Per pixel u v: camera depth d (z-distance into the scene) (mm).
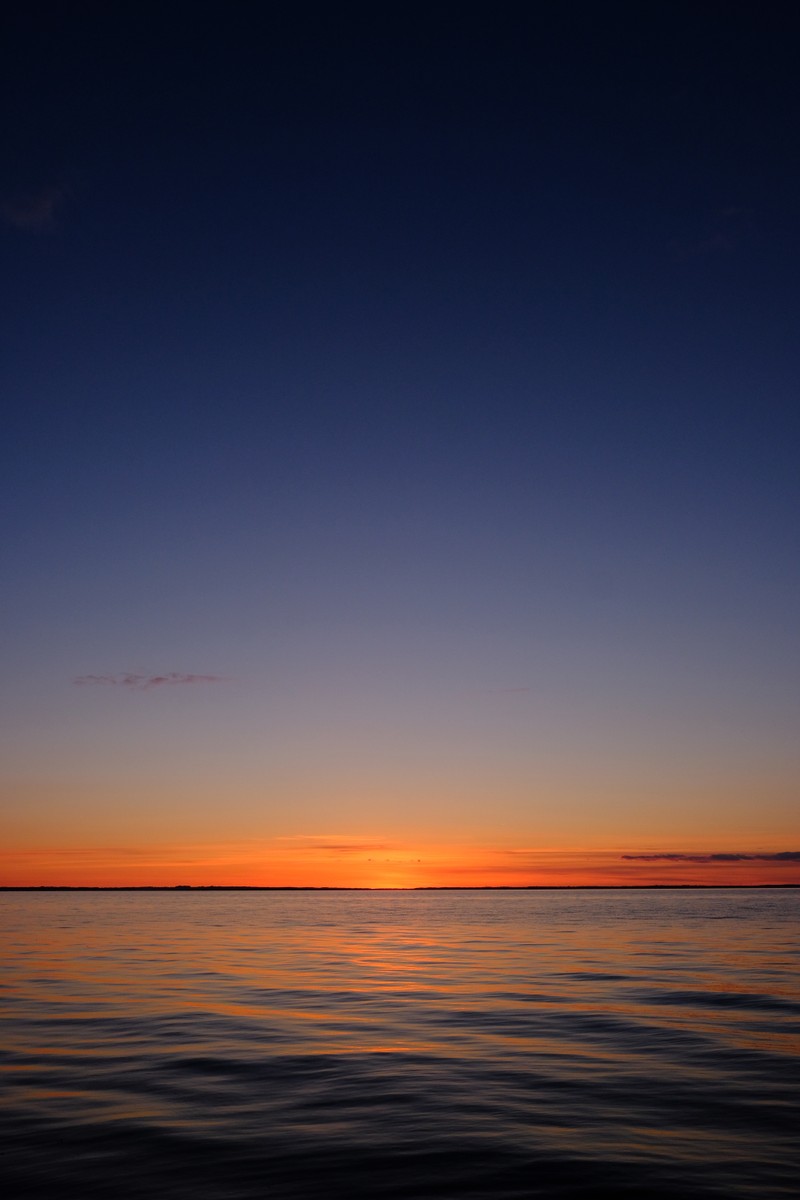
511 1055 17438
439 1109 13398
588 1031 20047
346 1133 12188
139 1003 24578
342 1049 18109
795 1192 9820
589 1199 9688
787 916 78125
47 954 39781
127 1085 15000
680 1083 14992
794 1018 21656
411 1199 9734
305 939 50469
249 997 25781
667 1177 10352
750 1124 12508
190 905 128250
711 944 44844
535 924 66562
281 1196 9844
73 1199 9766
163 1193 9945
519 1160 10992
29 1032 20078
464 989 27406
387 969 33281
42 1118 12969
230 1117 13016
